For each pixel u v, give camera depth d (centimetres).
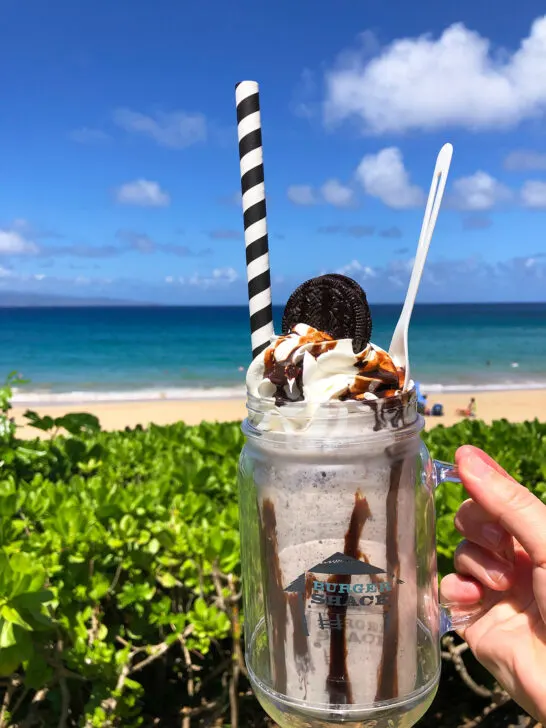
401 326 26
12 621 42
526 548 30
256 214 31
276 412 25
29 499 60
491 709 63
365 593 25
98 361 886
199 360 891
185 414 463
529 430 91
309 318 30
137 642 60
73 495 60
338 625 25
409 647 26
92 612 54
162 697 63
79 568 53
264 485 26
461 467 31
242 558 31
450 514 58
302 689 25
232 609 55
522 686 32
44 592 44
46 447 83
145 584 55
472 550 35
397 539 25
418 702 26
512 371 770
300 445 24
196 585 56
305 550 25
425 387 642
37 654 48
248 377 27
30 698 60
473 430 86
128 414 464
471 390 613
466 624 35
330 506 24
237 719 60
